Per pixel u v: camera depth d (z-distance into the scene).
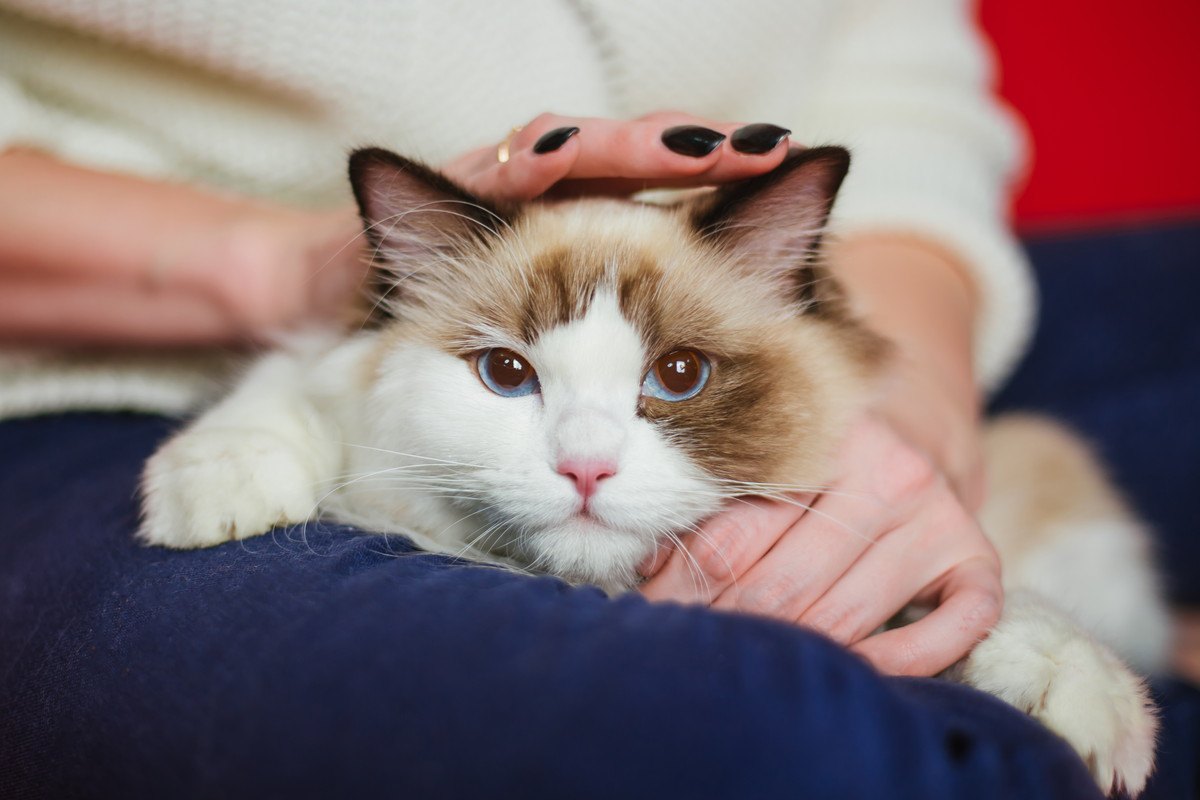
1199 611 2.37
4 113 1.69
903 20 2.58
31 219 1.60
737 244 1.45
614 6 1.96
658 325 1.33
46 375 1.73
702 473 1.28
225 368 1.78
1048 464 2.04
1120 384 2.50
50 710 1.04
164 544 1.22
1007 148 2.54
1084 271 2.64
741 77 2.15
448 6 1.78
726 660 0.84
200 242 1.62
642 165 1.34
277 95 1.80
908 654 1.16
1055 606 1.36
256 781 0.84
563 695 0.81
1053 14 3.01
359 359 1.49
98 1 1.61
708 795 0.76
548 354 1.31
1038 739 0.89
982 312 2.16
